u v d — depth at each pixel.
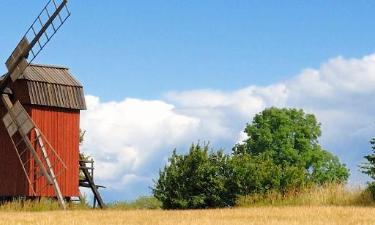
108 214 29.20
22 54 43.25
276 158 71.44
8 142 45.12
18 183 44.03
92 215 28.45
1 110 46.00
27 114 43.06
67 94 45.78
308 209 30.55
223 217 26.02
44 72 46.25
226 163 41.31
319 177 71.12
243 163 41.03
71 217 26.61
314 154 71.88
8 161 44.88
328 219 24.00
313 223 22.00
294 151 71.00
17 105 43.69
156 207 44.53
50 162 44.34
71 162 45.62
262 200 39.72
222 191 40.34
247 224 21.78
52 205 40.91
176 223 22.36
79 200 45.38
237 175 40.53
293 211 29.23
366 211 28.53
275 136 71.94
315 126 74.19
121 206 46.34
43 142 44.34
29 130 42.66
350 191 38.31
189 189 40.41
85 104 46.62
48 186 44.12
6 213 31.97
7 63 44.53
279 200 39.25
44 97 44.53
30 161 43.75
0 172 45.19
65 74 47.41
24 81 44.53
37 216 27.73
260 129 72.62
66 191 45.00
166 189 40.69
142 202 46.81
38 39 42.59
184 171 40.69
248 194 40.41
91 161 48.16
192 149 41.41
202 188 40.41
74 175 45.66
